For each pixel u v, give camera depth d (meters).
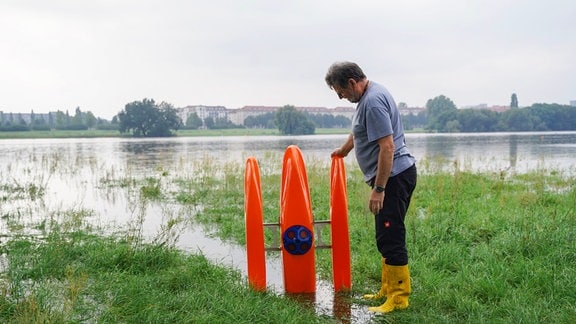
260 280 5.00
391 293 4.55
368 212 8.36
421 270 5.46
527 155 30.34
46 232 8.11
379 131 4.22
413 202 9.18
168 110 120.38
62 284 5.20
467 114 136.12
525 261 5.54
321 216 8.91
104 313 4.35
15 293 4.70
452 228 7.17
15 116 174.00
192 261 6.13
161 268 5.90
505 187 12.45
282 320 4.23
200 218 9.26
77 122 153.75
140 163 24.78
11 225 8.77
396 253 4.47
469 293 4.80
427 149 39.81
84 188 14.52
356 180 13.67
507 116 136.88
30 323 3.98
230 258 6.60
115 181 16.19
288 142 64.19
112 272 5.63
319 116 171.12
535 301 4.49
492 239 6.60
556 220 7.24
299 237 4.88
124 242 7.12
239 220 8.91
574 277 4.88
